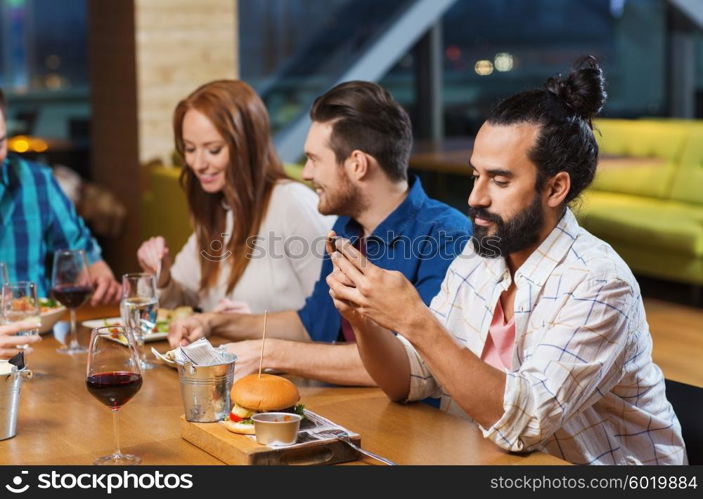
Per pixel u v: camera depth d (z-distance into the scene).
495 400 1.55
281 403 1.54
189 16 5.66
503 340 1.80
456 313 1.89
